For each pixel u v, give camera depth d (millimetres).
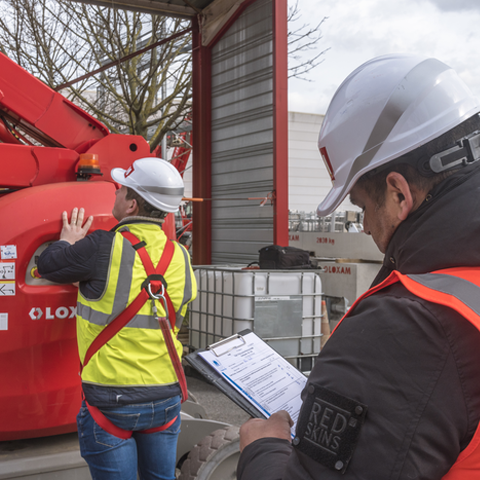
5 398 2240
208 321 5484
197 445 2471
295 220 11938
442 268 840
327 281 6910
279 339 5141
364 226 1018
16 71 2873
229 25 7637
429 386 737
